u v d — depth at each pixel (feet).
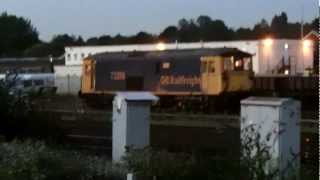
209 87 162.91
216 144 39.52
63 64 326.24
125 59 178.91
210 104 161.99
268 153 29.19
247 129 30.07
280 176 28.78
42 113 53.06
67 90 288.92
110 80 181.47
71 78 290.35
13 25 498.28
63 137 51.52
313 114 123.13
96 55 187.11
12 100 52.39
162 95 171.12
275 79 172.76
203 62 164.25
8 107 51.52
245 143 29.81
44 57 433.48
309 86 163.32
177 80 168.66
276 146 29.27
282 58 241.76
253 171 28.60
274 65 250.98
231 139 32.50
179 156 33.81
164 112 159.53
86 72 186.29
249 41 254.06
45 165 36.70
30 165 36.06
